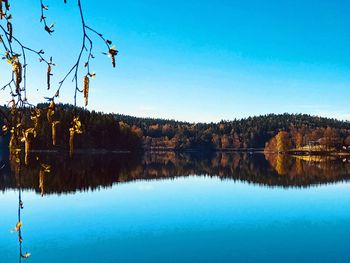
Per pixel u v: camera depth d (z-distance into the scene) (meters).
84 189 31.84
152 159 83.44
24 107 2.23
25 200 25.78
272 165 70.12
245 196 30.38
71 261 13.52
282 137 137.38
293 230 18.53
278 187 37.09
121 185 35.59
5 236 16.47
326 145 132.25
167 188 34.75
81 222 19.44
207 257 14.16
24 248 14.91
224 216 21.73
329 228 19.02
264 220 20.80
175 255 14.36
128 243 15.85
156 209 23.59
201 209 23.89
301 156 116.12
